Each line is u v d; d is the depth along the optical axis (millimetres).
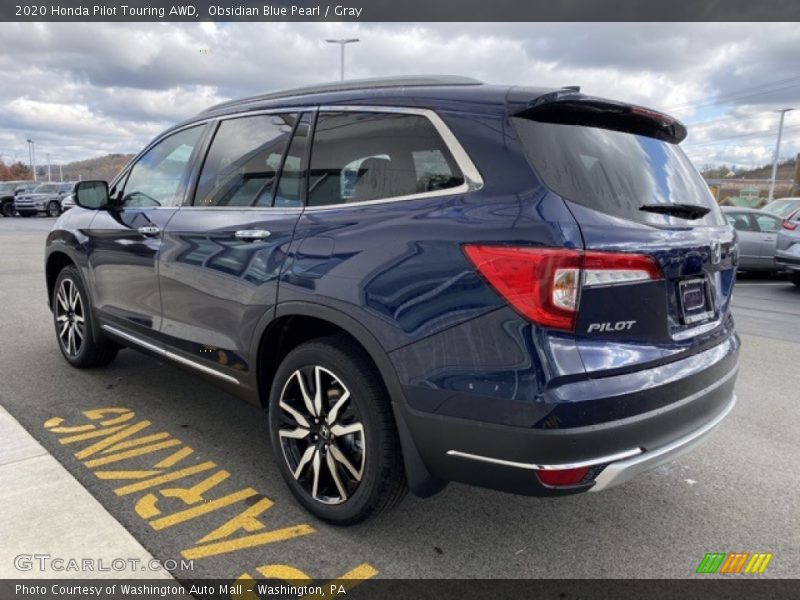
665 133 2838
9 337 5754
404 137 2562
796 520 2912
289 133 3051
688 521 2889
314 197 2840
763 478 3338
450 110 2461
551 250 2035
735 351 2820
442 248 2248
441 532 2730
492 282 2115
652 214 2375
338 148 2801
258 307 2889
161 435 3648
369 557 2525
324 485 2748
